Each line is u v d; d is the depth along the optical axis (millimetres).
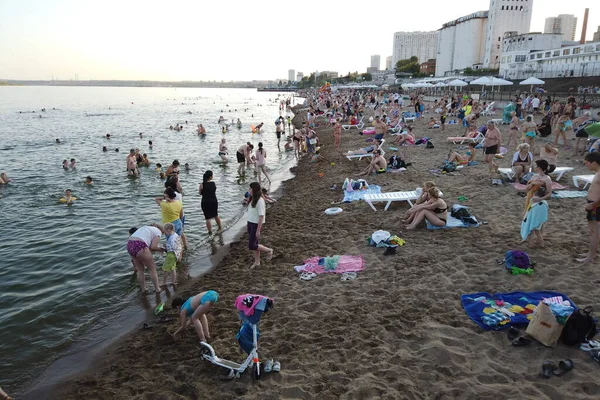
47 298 7789
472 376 4656
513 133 17859
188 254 9797
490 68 89375
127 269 8961
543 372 4527
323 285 7277
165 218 9352
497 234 8633
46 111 63719
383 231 9031
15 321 7059
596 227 6730
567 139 18625
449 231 9078
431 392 4473
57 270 8922
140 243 7570
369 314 6156
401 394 4473
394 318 5980
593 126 11570
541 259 7270
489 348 5082
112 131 36344
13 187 16000
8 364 6008
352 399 4484
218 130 37781
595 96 34688
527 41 77812
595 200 6605
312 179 16547
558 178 12125
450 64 115875
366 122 35031
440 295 6469
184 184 16625
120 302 7672
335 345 5500
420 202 9867
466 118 23766
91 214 12688
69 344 6430
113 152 24688
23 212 12922
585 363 4641
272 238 10031
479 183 12719
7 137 31719
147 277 8578
